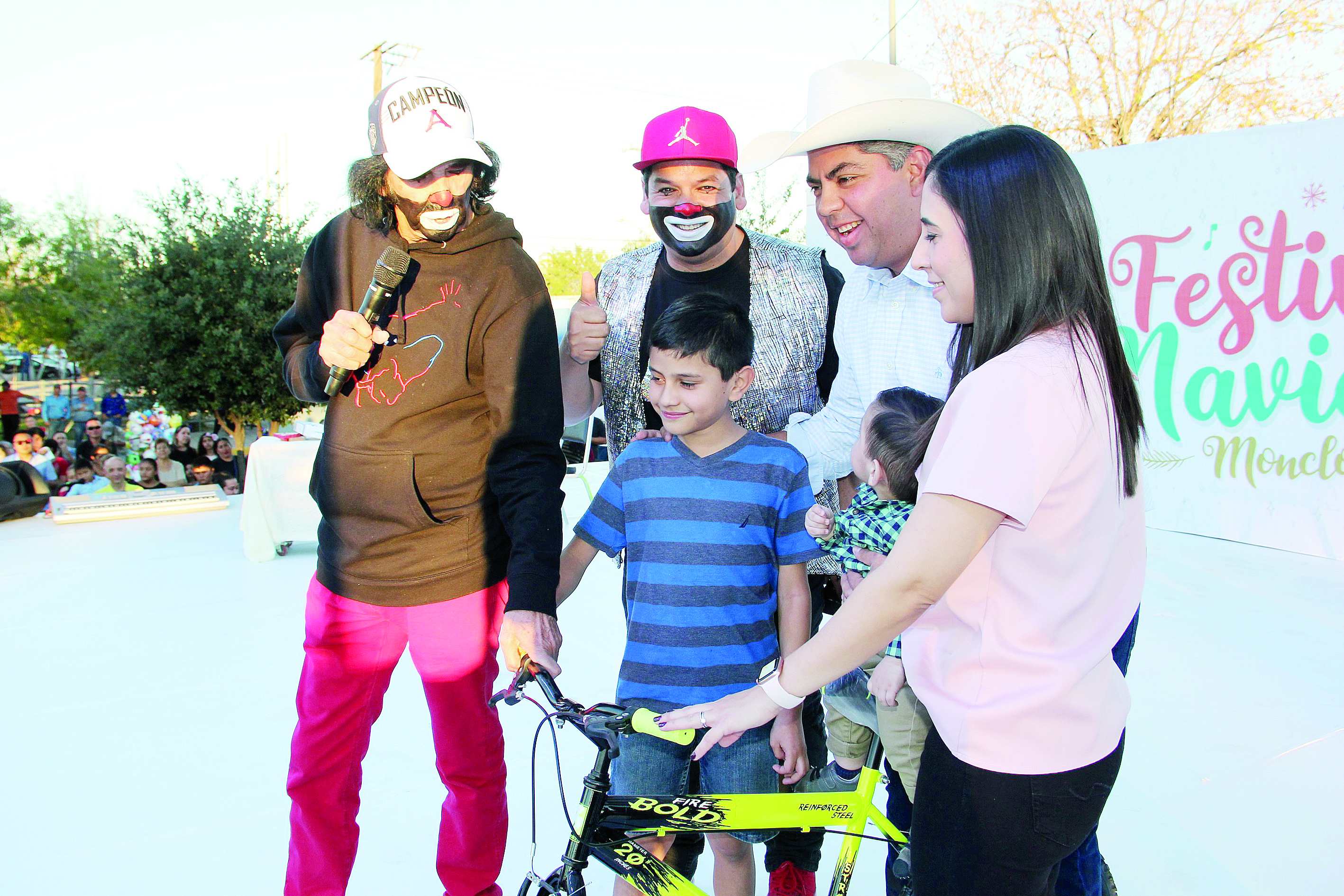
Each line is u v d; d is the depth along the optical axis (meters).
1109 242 6.48
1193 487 6.13
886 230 1.80
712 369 1.63
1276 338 5.67
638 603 1.74
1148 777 2.70
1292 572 5.10
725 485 1.70
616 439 2.23
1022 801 1.12
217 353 12.94
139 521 6.92
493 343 1.71
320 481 1.79
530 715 3.18
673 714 1.26
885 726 1.65
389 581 1.75
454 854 1.87
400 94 1.60
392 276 1.57
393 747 2.93
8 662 3.75
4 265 22.92
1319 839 2.36
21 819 2.48
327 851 1.81
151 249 13.20
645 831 1.39
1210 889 2.15
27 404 16.95
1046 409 1.06
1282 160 5.59
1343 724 3.06
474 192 1.73
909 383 1.84
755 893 1.95
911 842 1.27
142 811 2.53
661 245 2.14
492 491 1.79
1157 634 4.02
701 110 1.85
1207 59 13.15
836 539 1.73
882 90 1.92
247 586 4.91
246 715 3.19
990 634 1.13
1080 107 14.23
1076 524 1.10
